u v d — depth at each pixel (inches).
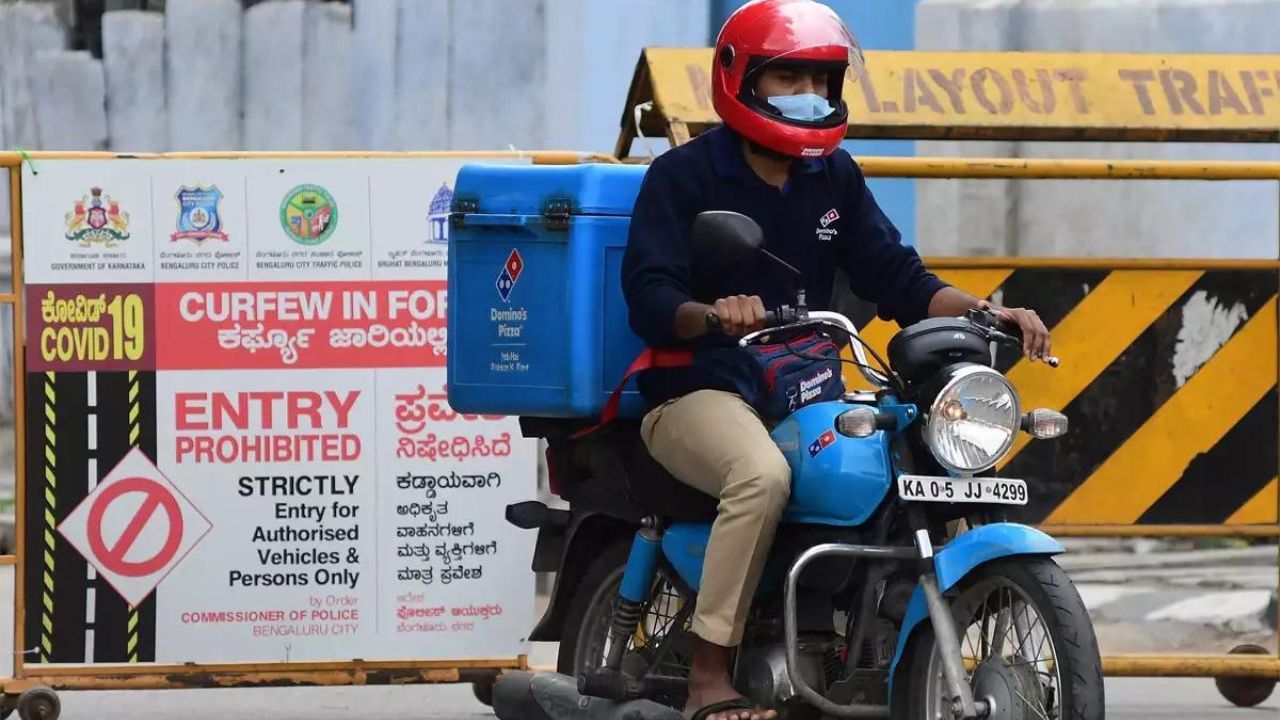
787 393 450.9
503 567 574.9
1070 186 940.0
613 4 926.4
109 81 957.8
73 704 639.1
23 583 567.8
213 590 570.6
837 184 478.9
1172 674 599.5
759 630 457.4
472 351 499.5
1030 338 440.8
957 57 626.2
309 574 572.1
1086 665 394.9
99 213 564.7
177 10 951.6
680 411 458.9
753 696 448.5
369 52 944.9
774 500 435.5
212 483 569.0
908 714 429.4
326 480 570.6
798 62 452.4
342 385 569.9
